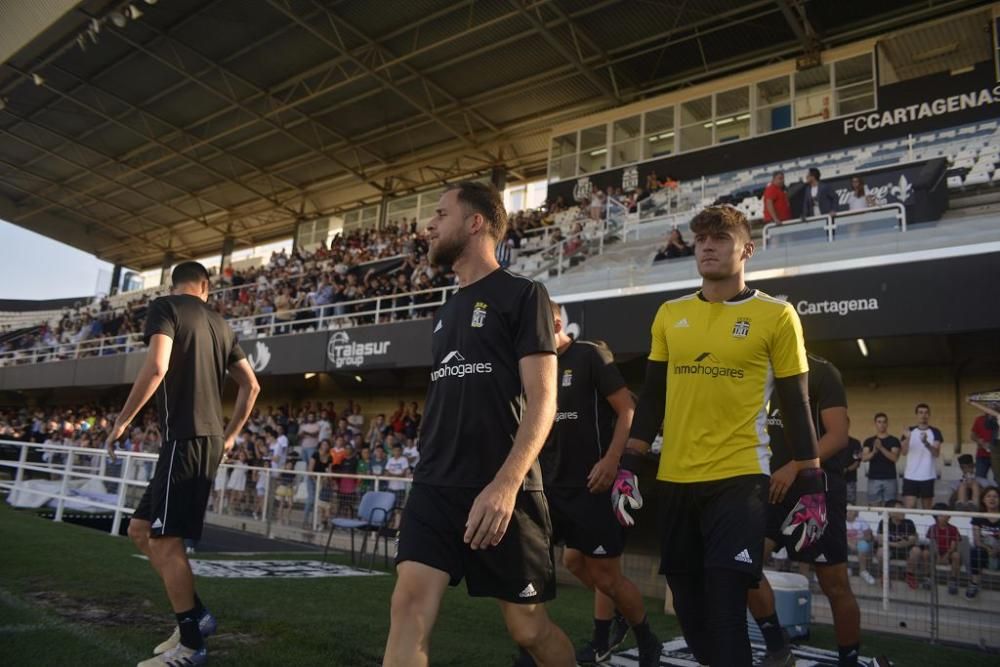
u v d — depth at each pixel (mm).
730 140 16406
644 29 15945
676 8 15117
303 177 25141
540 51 17219
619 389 3637
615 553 3492
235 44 17594
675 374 2738
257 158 23797
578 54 16750
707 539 2500
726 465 2543
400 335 13875
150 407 19781
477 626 4477
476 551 2027
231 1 15836
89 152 24078
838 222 9547
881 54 15117
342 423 14977
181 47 17734
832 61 15516
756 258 9672
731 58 17125
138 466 9523
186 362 3273
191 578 3119
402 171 23922
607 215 15211
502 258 14375
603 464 3469
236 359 3574
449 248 2307
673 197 15891
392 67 18062
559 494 3598
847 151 14625
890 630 5945
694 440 2631
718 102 16812
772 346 2617
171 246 32312
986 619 5500
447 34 16719
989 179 11828
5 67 18547
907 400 10555
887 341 9641
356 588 5543
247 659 3215
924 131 13891
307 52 17750
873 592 6094
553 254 14016
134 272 35625
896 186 9391
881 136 14305
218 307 22656
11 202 28859
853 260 8781
